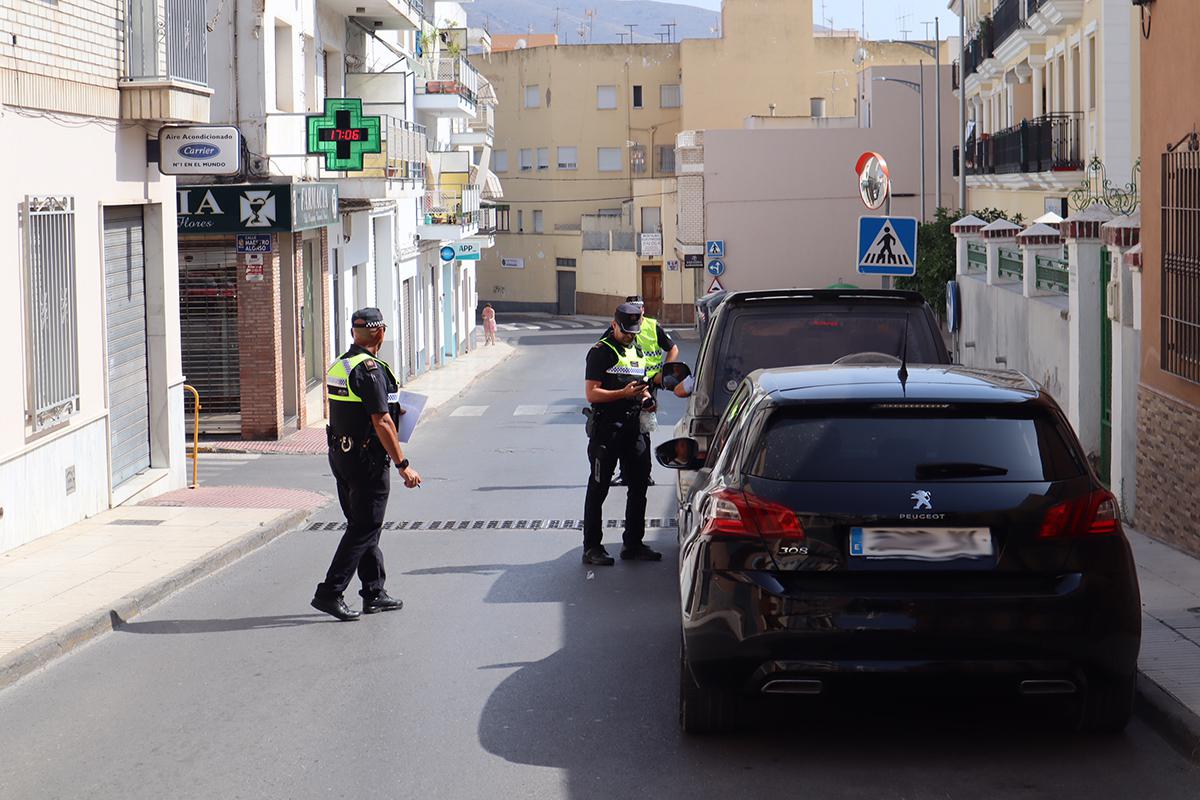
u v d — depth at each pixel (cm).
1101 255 1572
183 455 1917
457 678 858
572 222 9400
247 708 804
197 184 2567
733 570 656
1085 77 3212
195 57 1781
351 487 1045
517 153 9650
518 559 1305
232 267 2589
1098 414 1591
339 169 2698
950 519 643
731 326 1151
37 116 1428
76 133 1534
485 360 5331
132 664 926
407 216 4303
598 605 1078
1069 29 3375
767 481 665
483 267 9981
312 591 1174
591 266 8988
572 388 4034
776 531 651
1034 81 3831
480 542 1418
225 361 2619
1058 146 3397
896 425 672
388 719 772
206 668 907
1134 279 1386
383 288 3972
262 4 2589
